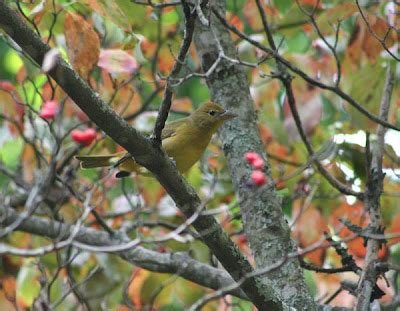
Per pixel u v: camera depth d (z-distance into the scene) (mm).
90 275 10664
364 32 11305
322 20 11172
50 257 11820
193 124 11031
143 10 10758
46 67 6809
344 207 12070
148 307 10750
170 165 8312
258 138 10703
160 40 12477
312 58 11781
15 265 12289
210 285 10734
